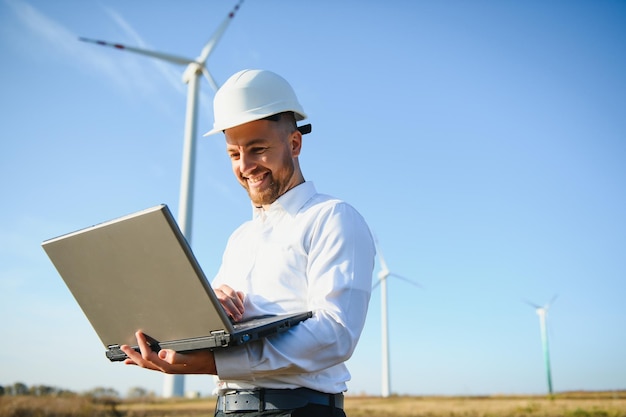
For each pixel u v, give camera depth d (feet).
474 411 78.69
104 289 7.00
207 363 6.77
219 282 8.70
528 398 84.38
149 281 6.49
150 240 6.26
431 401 84.79
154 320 6.70
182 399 79.46
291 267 7.77
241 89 7.86
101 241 6.70
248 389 7.38
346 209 7.82
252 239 8.33
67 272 7.26
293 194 8.14
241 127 7.86
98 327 7.38
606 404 77.36
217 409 7.80
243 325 6.93
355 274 7.34
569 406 78.13
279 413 7.18
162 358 6.57
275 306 7.70
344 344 6.98
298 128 8.62
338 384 7.59
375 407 84.07
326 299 7.13
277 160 7.97
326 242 7.53
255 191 8.16
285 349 6.70
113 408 69.77
